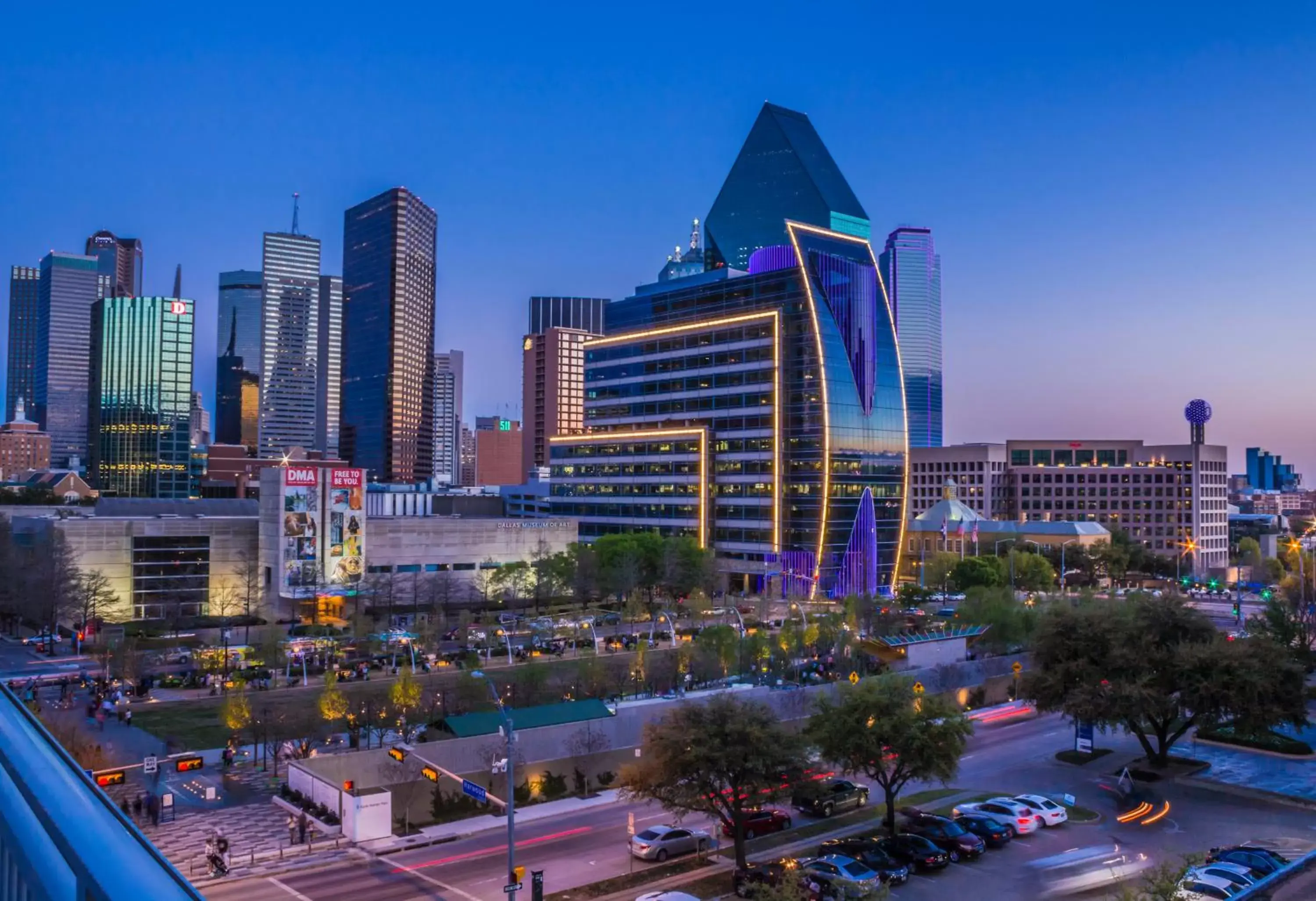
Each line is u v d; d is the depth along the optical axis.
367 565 173.88
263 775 76.62
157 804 66.00
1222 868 49.03
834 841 59.16
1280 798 71.25
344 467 166.12
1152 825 65.44
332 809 65.69
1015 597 153.50
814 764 63.12
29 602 136.62
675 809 60.44
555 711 77.69
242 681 100.31
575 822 66.62
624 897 52.34
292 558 158.75
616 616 160.62
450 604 173.12
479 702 89.94
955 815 64.44
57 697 103.06
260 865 57.00
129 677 105.56
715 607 178.00
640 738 79.12
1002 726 95.81
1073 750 84.81
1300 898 31.94
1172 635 81.62
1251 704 73.94
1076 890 53.56
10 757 5.77
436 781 59.03
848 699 64.75
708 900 51.94
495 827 65.31
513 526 191.00
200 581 164.38
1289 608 137.75
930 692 100.88
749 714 58.44
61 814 4.67
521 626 149.25
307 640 130.00
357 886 53.75
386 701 89.56
